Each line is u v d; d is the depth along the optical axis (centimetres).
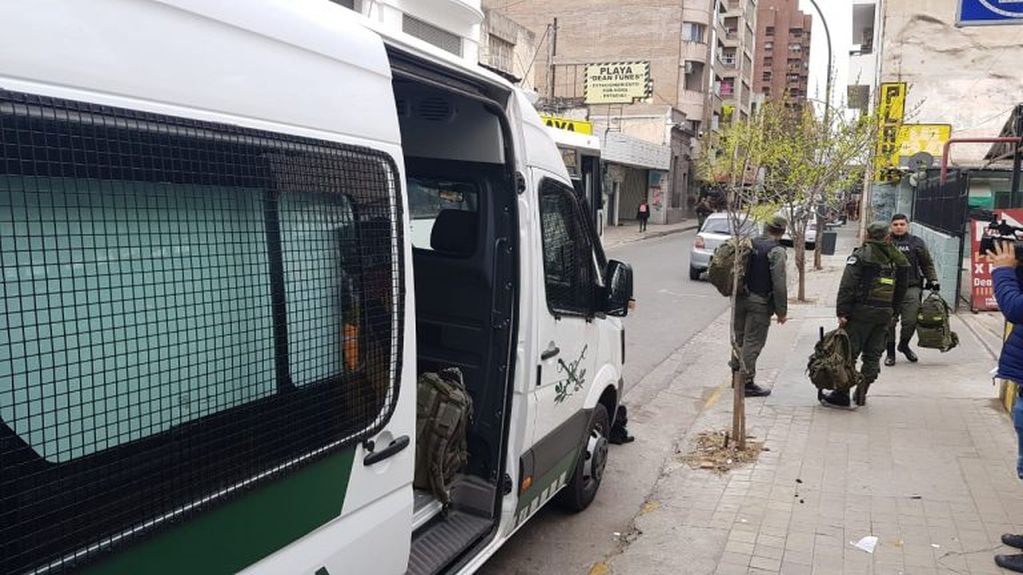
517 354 391
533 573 436
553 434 434
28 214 165
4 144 159
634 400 803
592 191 1583
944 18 2700
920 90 2736
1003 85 2675
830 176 1479
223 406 211
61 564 172
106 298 181
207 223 205
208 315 205
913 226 1922
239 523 216
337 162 246
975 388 802
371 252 263
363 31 270
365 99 262
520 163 391
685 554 453
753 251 769
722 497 532
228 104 209
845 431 666
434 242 414
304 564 239
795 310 1383
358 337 258
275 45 226
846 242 3219
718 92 6053
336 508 252
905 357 948
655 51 5331
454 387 383
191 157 199
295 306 233
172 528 196
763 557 443
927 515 495
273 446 226
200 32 202
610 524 496
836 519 491
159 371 193
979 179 2389
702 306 1473
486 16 2931
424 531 371
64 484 173
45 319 168
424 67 325
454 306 410
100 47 178
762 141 1310
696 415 744
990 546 451
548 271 420
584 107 3578
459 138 397
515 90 389
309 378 239
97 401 179
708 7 5378
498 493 392
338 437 251
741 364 621
